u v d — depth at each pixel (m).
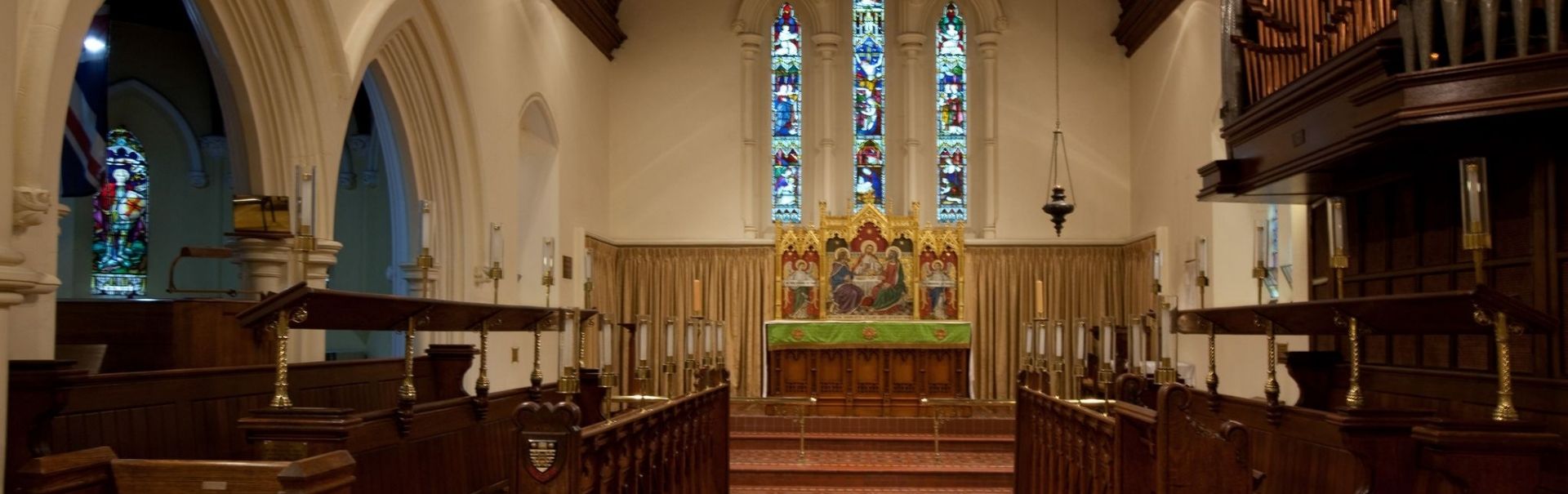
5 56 5.73
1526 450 5.60
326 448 5.57
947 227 19.66
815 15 20.81
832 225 19.62
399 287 14.21
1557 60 6.42
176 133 17.52
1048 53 20.59
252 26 10.12
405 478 6.86
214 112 17.55
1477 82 6.65
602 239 19.59
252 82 10.33
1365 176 8.99
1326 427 6.73
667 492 8.75
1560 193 7.02
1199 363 16.89
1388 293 9.25
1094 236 20.30
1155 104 18.69
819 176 20.61
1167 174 17.97
